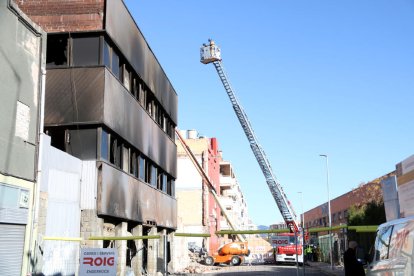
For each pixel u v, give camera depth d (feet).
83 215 66.33
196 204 212.43
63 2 73.31
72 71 70.69
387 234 35.01
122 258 77.15
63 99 70.23
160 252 107.86
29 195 51.80
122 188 78.28
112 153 76.02
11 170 48.52
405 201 89.04
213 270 129.70
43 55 55.88
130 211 82.74
